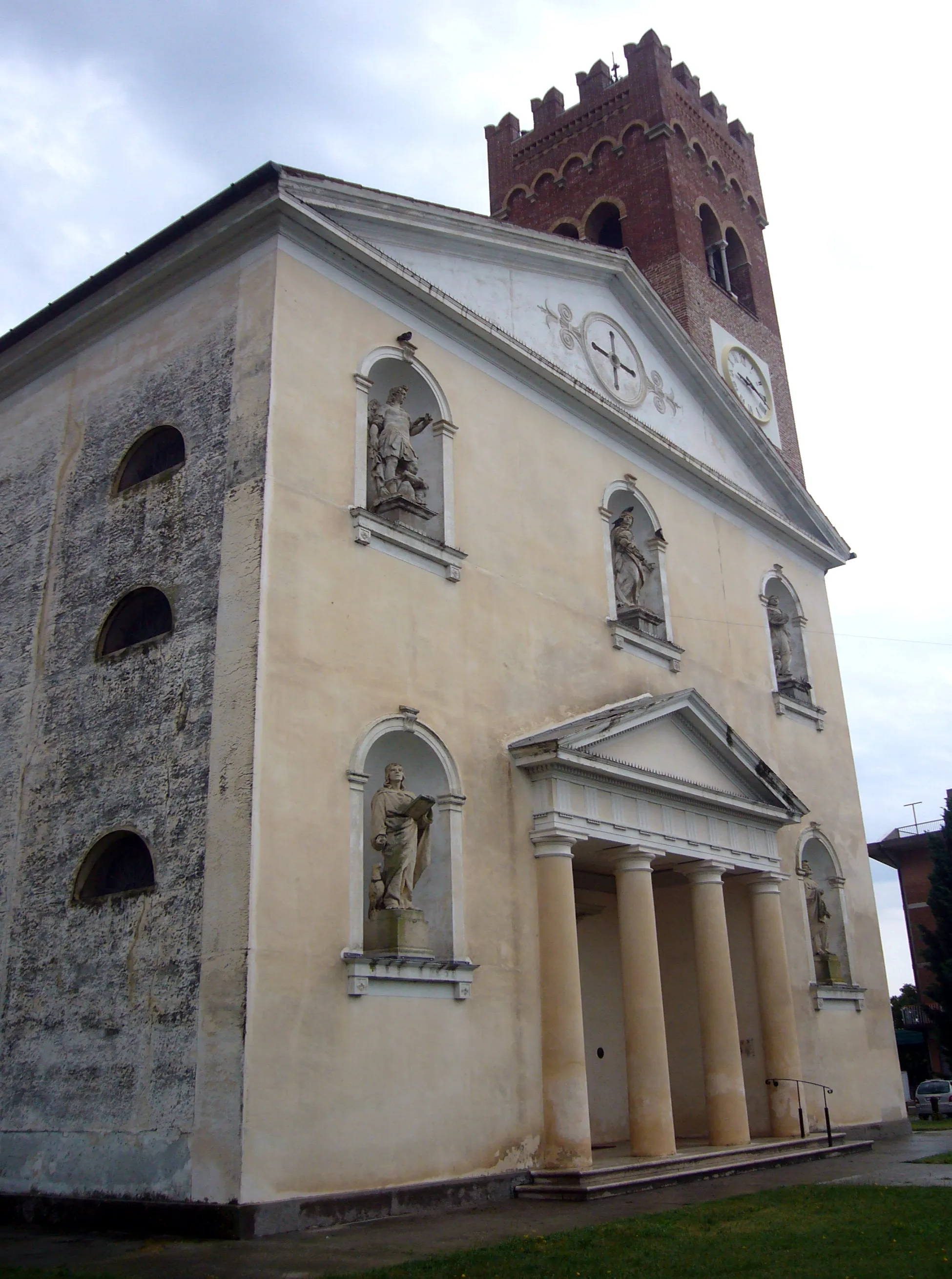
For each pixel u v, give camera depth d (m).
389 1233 11.47
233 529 13.98
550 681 17.75
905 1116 23.83
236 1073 11.55
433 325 17.62
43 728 15.39
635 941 17.17
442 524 16.62
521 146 33.25
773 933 20.61
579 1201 13.80
